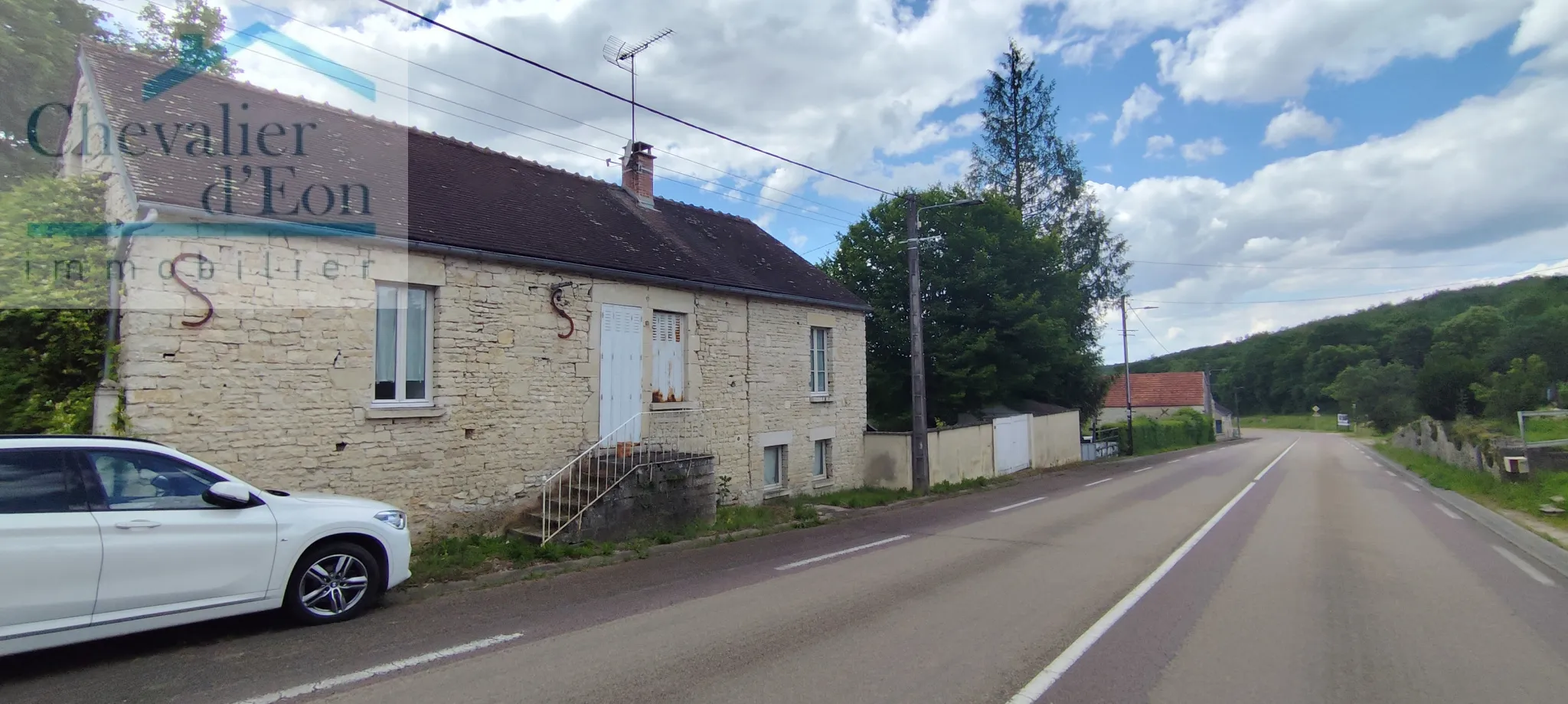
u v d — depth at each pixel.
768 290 14.69
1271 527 11.80
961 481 20.06
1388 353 77.12
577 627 6.02
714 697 4.48
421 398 9.57
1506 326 50.22
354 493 8.71
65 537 4.71
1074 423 30.02
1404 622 6.33
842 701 4.44
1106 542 10.30
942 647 5.53
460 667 5.00
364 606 6.27
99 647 5.31
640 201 15.60
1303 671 5.08
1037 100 33.47
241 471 7.88
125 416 7.22
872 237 27.00
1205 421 52.72
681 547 10.03
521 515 10.35
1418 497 16.67
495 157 13.42
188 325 7.63
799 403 15.80
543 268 10.78
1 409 7.21
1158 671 5.05
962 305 25.64
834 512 14.07
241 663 5.03
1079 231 33.28
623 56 16.02
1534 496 14.35
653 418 12.39
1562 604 6.97
